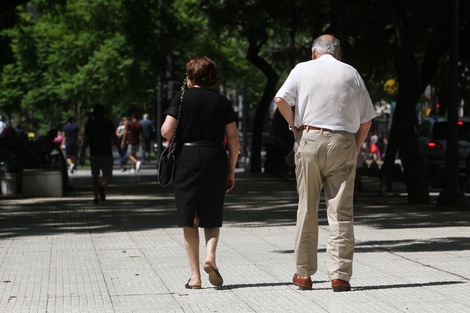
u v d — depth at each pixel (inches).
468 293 777.6
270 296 777.6
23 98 5260.8
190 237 823.1
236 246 1139.3
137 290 820.6
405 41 1859.0
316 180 799.7
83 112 5521.7
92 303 759.7
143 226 1430.9
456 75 1755.7
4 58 5108.3
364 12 2311.8
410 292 785.6
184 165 811.4
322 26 2669.8
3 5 2206.0
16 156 2300.7
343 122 792.3
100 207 1850.4
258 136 3563.0
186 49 4429.1
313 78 794.2
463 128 2667.3
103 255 1068.5
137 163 3582.7
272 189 2442.2
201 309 725.3
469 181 2391.7
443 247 1104.2
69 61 4867.1
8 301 776.3
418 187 1877.5
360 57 2596.0
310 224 805.2
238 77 4771.2
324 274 897.5
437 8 1845.5
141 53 3095.5
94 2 4443.9
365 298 759.7
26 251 1117.1
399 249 1088.2
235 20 3144.7
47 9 2615.7
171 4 3184.1
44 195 2199.8
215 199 814.5
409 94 1872.5
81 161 4434.1
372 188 2519.7
